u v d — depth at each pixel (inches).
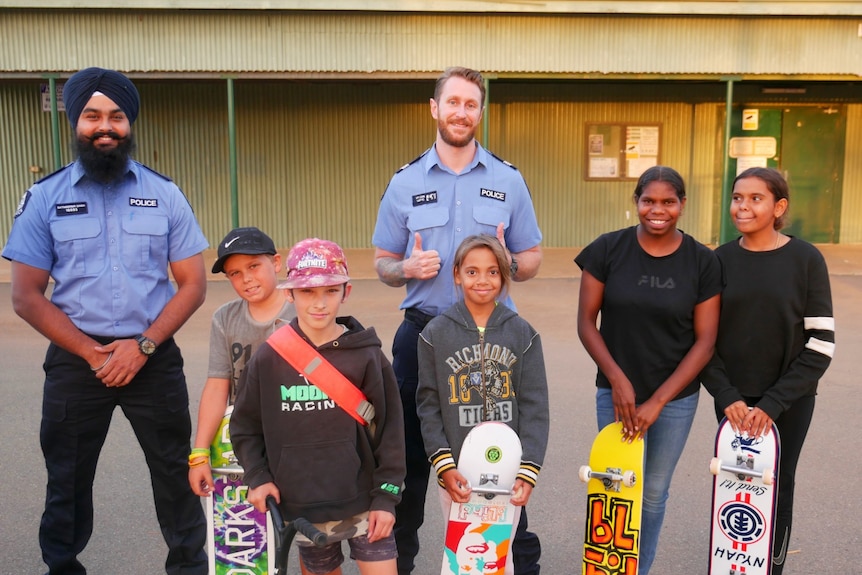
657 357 117.2
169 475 125.6
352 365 101.0
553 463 183.6
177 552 127.1
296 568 140.5
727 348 119.4
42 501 162.2
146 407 123.0
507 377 113.3
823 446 192.5
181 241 126.2
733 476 117.1
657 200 113.3
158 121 531.2
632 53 460.4
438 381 113.7
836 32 462.9
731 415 116.3
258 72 447.8
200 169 539.8
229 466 115.0
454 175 126.5
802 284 115.0
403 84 539.2
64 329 115.8
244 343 117.6
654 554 124.6
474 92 122.0
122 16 436.5
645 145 553.0
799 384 115.1
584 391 238.7
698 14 452.4
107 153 116.9
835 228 558.6
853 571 135.0
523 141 549.3
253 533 114.1
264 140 540.7
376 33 447.8
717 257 118.8
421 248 124.8
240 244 113.3
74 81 117.3
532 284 423.2
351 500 101.3
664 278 116.6
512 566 116.9
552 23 453.7
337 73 450.3
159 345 121.5
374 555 103.3
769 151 548.4
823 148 549.6
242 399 101.7
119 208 120.7
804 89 541.6
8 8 429.4
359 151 547.5
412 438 128.3
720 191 554.9
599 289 121.6
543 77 459.5
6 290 409.1
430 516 159.9
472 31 451.8
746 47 463.2
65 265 119.4
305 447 99.9
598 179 556.7
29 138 525.0
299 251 100.0
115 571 136.5
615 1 446.3
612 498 116.8
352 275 449.1
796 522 153.1
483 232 125.6
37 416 213.8
